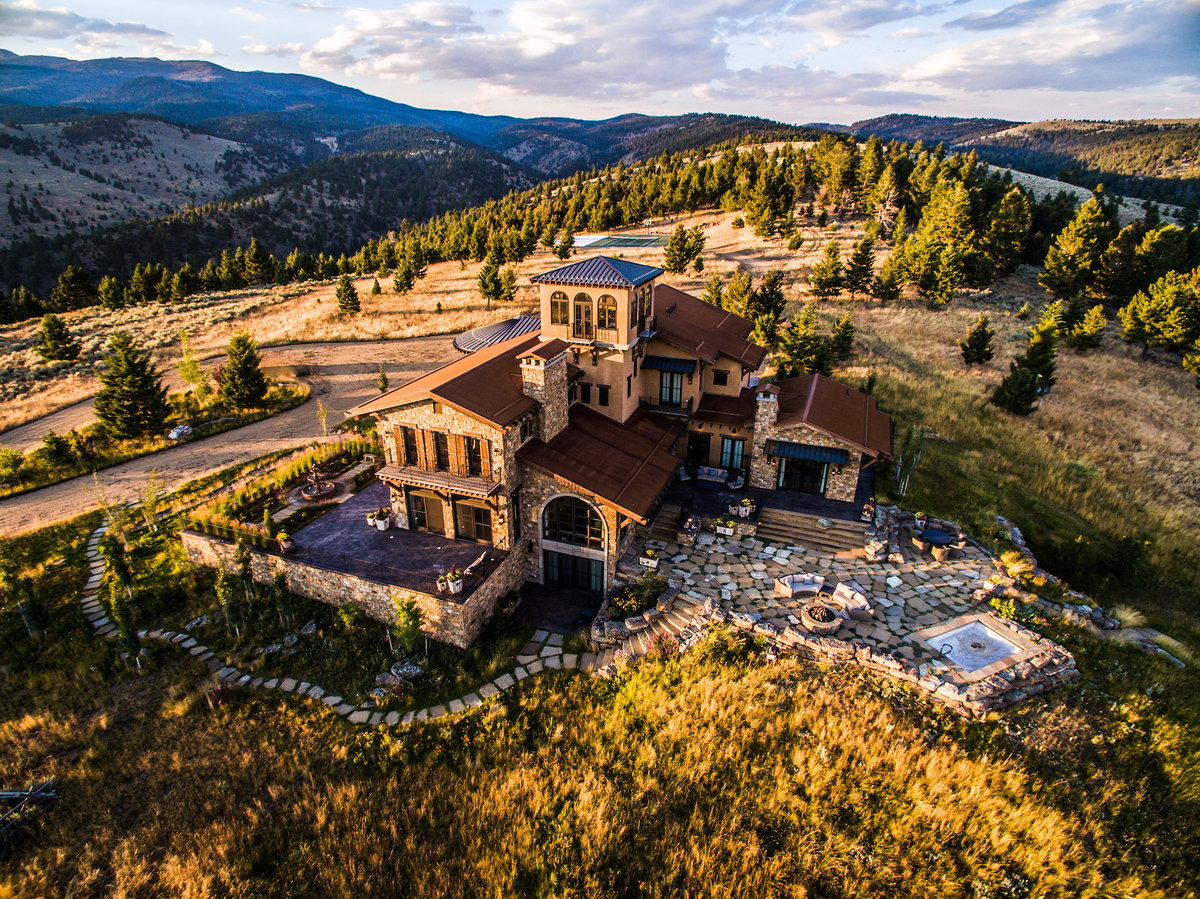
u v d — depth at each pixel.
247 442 42.56
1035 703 19.20
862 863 15.81
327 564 26.02
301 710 21.58
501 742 20.05
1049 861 15.50
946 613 22.88
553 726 20.47
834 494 30.52
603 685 21.91
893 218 93.19
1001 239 75.00
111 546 26.86
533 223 128.00
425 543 27.72
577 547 26.52
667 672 21.22
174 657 24.08
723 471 32.72
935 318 63.72
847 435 29.45
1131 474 38.31
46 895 15.84
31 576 28.70
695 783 18.02
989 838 15.94
